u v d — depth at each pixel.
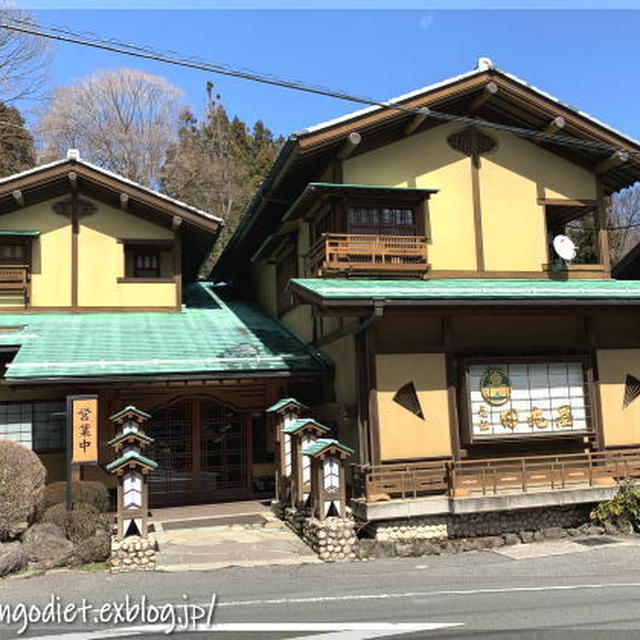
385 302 10.62
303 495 11.15
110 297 15.73
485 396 11.70
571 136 14.05
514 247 13.88
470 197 13.77
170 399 13.86
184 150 43.31
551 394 12.04
